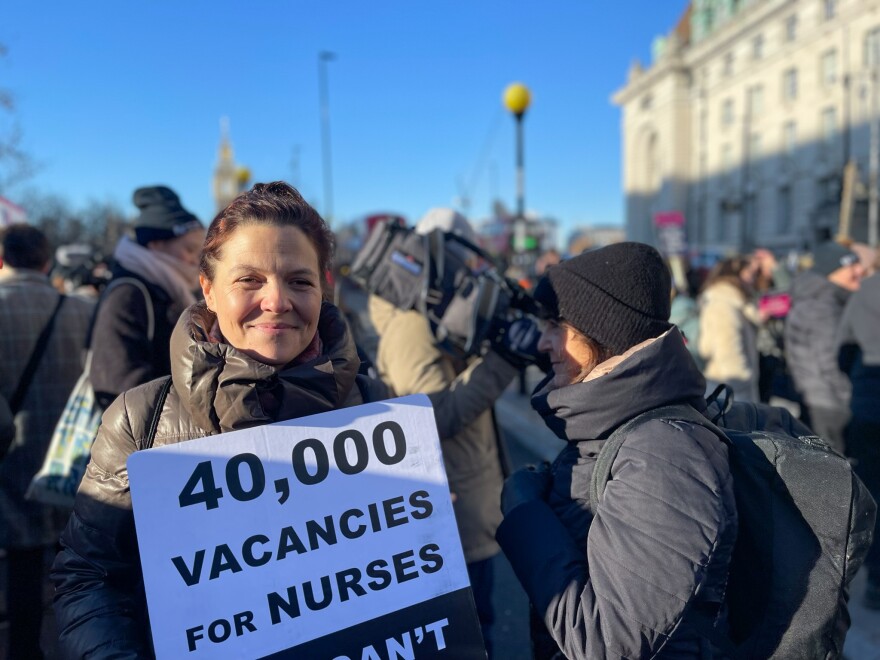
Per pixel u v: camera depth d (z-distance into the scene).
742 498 1.24
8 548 2.42
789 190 37.19
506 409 7.92
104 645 1.11
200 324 1.28
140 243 2.47
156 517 1.12
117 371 2.18
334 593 1.19
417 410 1.33
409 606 1.23
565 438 1.45
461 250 2.33
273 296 1.18
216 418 1.20
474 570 2.28
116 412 1.25
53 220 34.31
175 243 2.48
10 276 2.70
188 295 2.46
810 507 1.21
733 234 41.78
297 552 1.19
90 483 1.23
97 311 2.34
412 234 2.24
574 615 1.19
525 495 1.46
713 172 43.66
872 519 1.23
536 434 6.70
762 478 1.24
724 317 4.31
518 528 1.38
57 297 2.78
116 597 1.20
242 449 1.18
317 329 1.34
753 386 4.40
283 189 1.33
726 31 40.75
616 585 1.13
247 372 1.15
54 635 2.44
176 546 1.12
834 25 32.84
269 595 1.15
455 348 2.13
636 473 1.19
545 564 1.29
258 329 1.20
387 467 1.28
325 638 1.17
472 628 1.26
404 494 1.28
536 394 1.52
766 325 5.44
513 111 9.23
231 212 1.21
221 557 1.14
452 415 2.10
